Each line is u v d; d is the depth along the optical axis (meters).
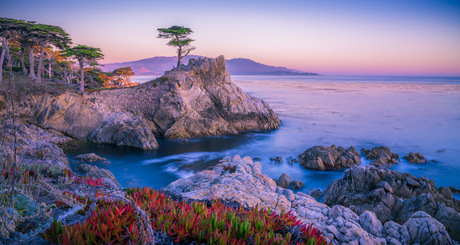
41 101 49.97
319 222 10.99
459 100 136.25
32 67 65.00
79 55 61.91
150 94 59.72
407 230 11.25
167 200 7.51
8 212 5.79
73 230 5.13
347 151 41.72
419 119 81.56
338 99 138.50
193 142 55.00
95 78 99.88
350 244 9.38
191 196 12.64
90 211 6.25
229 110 63.88
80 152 45.69
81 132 51.62
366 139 58.69
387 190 21.59
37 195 7.29
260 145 53.66
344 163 38.91
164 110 57.28
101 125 52.34
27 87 49.97
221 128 61.50
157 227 5.72
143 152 47.25
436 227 10.98
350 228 10.18
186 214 6.10
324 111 95.56
